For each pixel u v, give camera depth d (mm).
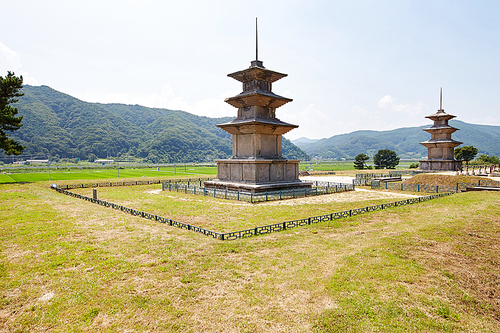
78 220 21375
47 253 14469
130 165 158375
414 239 16406
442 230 17953
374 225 20406
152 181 55750
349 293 10711
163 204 30359
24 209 25438
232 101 43031
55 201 30609
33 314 9539
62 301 10219
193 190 40094
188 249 15180
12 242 16078
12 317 9414
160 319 9297
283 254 14586
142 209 27391
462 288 11172
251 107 42281
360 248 15273
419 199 30828
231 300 10367
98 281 11617
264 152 42281
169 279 11852
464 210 23641
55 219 21562
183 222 22062
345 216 23453
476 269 12656
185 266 13062
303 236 17766
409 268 12680
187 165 176250
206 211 26375
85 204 29656
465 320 9367
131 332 8703
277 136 44125
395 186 45406
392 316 9430
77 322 9156
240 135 43812
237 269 12805
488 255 14039
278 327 8922
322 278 11859
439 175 48031
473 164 91375
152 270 12641
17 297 10469
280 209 27391
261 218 23391
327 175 76688
